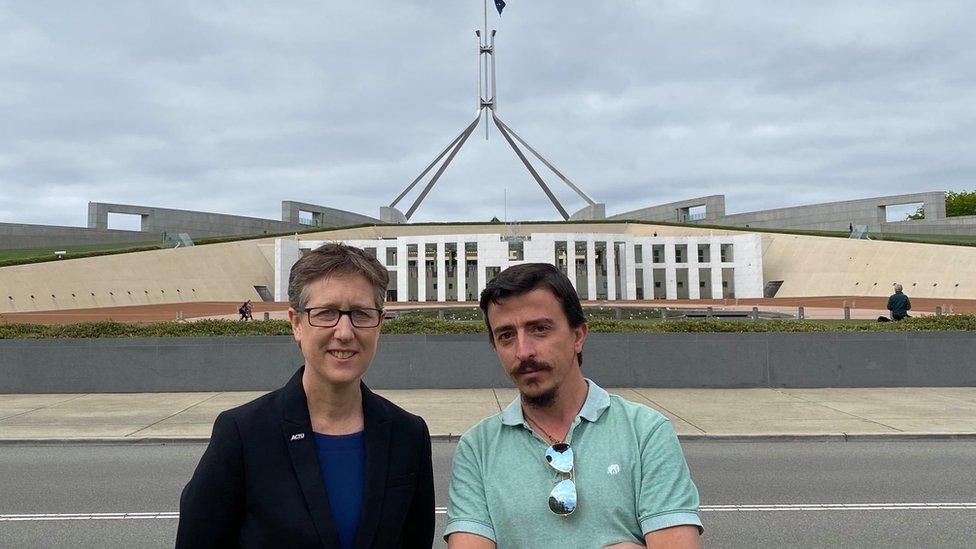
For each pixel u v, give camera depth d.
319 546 2.04
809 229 66.31
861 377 14.73
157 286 45.91
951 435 9.62
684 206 76.50
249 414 2.16
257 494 2.07
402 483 2.24
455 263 63.72
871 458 8.45
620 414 2.31
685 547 2.02
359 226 65.06
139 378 14.77
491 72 81.44
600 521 2.12
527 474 2.23
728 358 14.84
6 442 9.52
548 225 65.81
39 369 14.67
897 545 5.24
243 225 69.25
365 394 2.34
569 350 2.32
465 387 14.91
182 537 2.06
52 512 6.25
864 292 48.44
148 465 8.23
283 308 42.72
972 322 15.22
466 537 2.20
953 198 88.25
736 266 54.97
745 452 8.87
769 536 5.46
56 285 39.62
